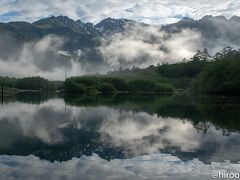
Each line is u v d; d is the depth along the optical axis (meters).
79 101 122.94
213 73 169.50
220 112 70.56
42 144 34.34
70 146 33.25
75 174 23.53
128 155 29.28
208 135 40.06
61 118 60.09
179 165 25.89
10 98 152.88
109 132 42.75
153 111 73.88
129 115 64.75
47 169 24.80
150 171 24.33
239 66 156.50
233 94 159.88
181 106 89.25
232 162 26.72
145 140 36.44
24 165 25.92
